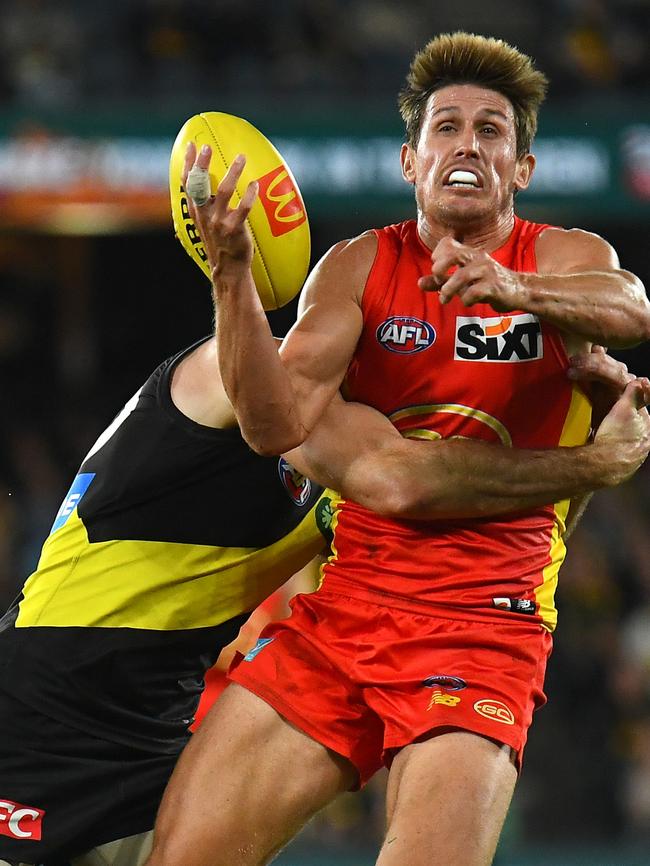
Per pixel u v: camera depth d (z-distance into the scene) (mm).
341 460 13508
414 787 12555
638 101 45969
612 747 38031
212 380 14070
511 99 13695
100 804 14297
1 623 14883
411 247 13766
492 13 50688
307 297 13609
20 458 46719
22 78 45031
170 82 45406
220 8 48312
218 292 12164
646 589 43250
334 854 33219
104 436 14977
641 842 36031
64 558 14477
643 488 47594
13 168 39062
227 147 13859
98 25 47594
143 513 14273
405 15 50594
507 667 13297
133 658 14266
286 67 47062
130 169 39250
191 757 13742
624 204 39531
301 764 13633
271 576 14766
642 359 53219
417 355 13375
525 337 13250
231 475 14188
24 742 14219
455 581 13430
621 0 51719
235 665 15078
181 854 13297
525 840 36156
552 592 13984
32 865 14250
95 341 53719
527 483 13172
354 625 13703
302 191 39250
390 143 39344
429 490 13117
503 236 13688
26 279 53469
